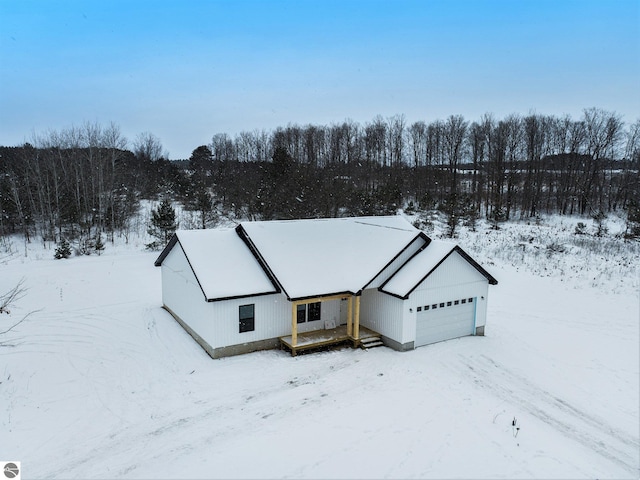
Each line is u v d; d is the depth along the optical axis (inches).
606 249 1262.3
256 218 1691.7
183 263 724.7
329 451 401.1
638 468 398.6
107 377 555.8
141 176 2315.5
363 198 1632.6
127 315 794.8
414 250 733.3
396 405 494.6
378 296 707.4
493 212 1688.0
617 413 510.3
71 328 719.1
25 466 379.2
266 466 377.1
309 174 1761.8
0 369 559.5
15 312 792.3
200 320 662.5
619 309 874.1
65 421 454.9
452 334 727.1
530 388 564.1
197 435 429.4
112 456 394.9
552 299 940.6
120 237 1562.5
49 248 1398.9
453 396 525.0
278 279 657.6
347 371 589.0
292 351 641.0
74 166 1779.0
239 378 560.4
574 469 387.5
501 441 426.6
